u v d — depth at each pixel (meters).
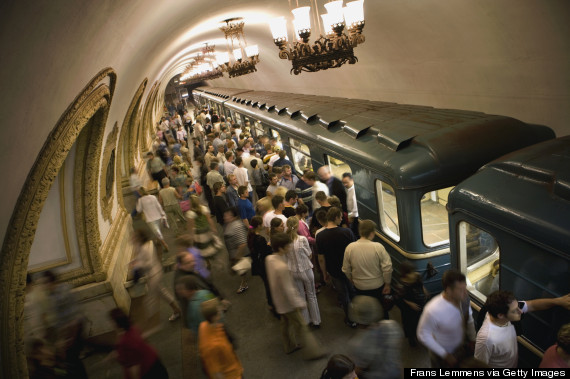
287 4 7.50
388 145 5.56
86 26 3.44
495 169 3.99
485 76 5.85
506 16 4.72
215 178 9.52
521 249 3.36
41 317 4.78
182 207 10.45
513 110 5.68
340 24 4.37
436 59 6.54
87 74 4.23
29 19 2.39
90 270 6.14
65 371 4.28
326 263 5.18
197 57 19.34
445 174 4.84
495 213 3.56
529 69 5.04
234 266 6.40
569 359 2.77
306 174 6.77
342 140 6.84
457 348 3.41
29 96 2.89
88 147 5.70
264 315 6.04
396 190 5.02
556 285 3.08
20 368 3.46
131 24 4.86
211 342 3.64
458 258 4.32
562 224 2.98
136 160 15.52
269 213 6.21
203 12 7.18
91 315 6.13
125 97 8.01
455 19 5.42
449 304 3.34
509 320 3.14
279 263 4.43
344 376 3.07
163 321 6.27
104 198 7.39
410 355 4.65
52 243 5.89
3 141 2.72
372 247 4.59
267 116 12.12
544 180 3.40
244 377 4.84
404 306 4.54
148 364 3.94
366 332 3.22
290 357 5.02
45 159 3.54
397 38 6.86
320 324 5.49
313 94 12.75
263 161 10.45
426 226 5.40
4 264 3.24
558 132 5.11
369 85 9.11
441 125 5.41
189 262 5.11
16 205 3.33
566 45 4.36
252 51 8.14
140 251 6.34
